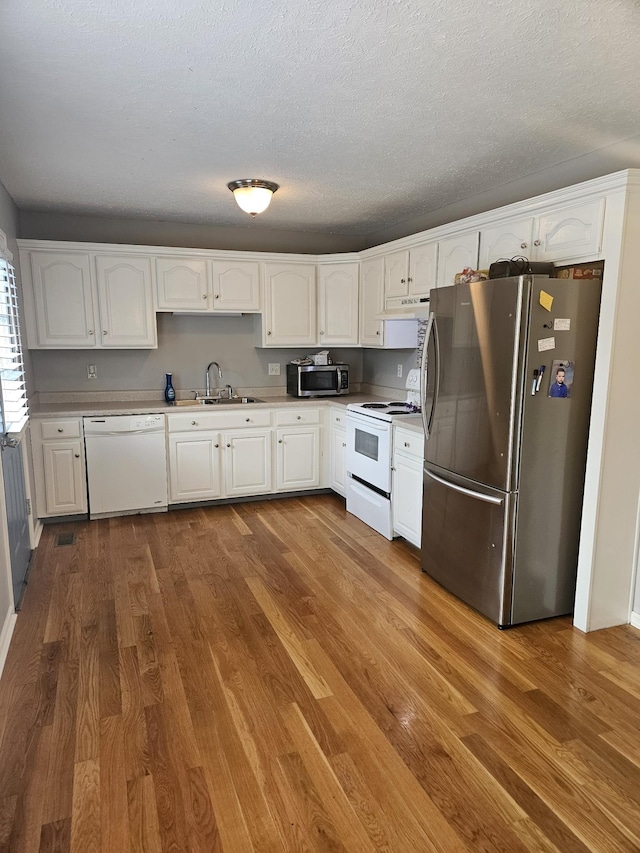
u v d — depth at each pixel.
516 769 1.88
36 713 2.14
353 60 2.06
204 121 2.64
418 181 3.63
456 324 3.00
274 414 4.82
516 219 3.02
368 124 2.68
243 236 5.15
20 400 3.50
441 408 3.16
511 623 2.79
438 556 3.26
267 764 1.89
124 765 1.88
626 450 2.66
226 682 2.34
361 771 1.86
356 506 4.48
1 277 3.14
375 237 5.37
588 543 2.70
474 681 2.35
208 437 4.62
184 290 4.69
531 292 2.54
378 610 2.97
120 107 2.47
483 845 1.59
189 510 4.67
